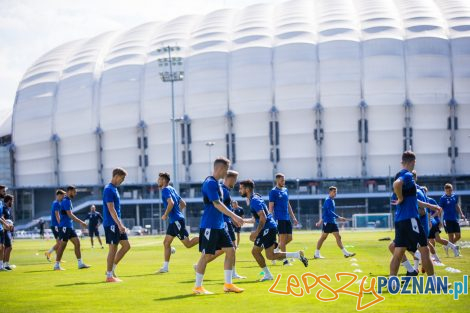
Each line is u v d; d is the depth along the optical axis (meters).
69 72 122.31
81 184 118.50
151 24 127.75
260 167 110.44
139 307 12.64
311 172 109.38
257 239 17.69
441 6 115.25
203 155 111.75
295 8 117.94
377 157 108.31
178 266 23.78
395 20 111.00
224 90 109.69
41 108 121.25
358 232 70.25
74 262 27.86
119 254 18.33
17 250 43.25
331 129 108.19
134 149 115.56
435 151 107.75
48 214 120.00
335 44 107.62
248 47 109.81
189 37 117.44
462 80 106.50
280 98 107.88
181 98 111.94
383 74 106.06
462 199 107.06
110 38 129.38
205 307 12.45
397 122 107.19
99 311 12.24
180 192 112.94
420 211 20.19
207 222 14.65
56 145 120.12
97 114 117.25
